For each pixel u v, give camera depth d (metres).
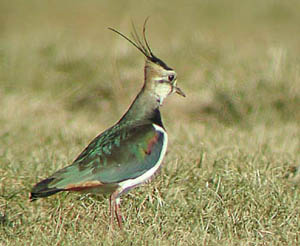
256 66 24.14
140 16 35.38
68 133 19.58
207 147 17.12
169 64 25.09
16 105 22.73
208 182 14.69
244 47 28.64
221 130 20.14
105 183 12.53
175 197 14.13
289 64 23.91
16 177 14.91
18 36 30.94
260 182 14.57
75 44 28.83
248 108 22.11
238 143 17.86
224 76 23.52
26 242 12.58
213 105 22.48
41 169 15.41
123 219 13.55
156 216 13.59
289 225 13.41
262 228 13.34
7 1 39.41
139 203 13.93
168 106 22.58
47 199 14.06
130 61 25.47
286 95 22.41
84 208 13.86
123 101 23.47
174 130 19.95
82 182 12.36
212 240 12.70
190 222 13.55
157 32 32.28
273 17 36.62
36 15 36.94
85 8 38.16
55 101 23.55
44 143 18.47
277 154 16.94
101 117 22.64
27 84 24.94
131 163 12.73
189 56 25.64
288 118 22.02
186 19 35.53
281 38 32.22
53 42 28.34
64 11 37.78
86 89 24.05
